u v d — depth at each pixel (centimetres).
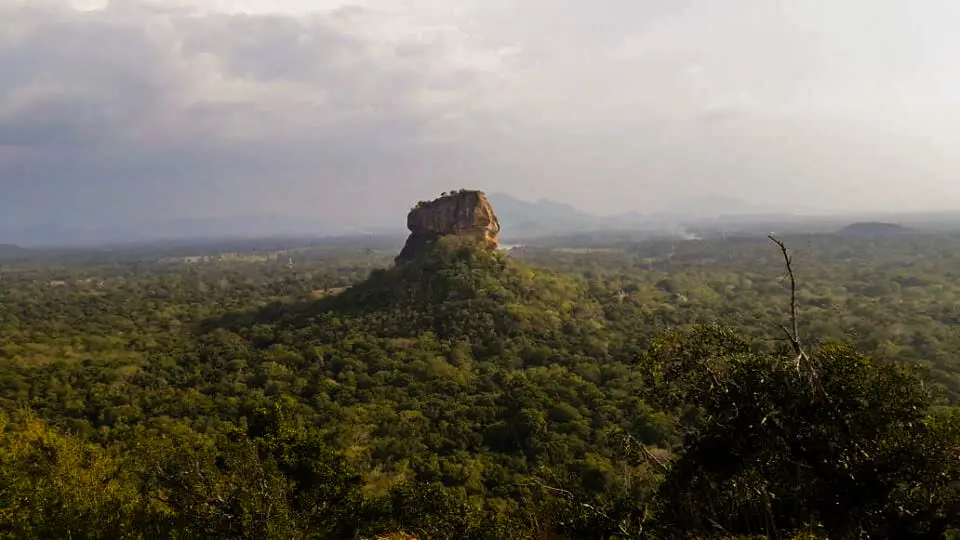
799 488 652
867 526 600
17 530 1029
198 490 1021
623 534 730
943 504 580
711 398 706
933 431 598
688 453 749
